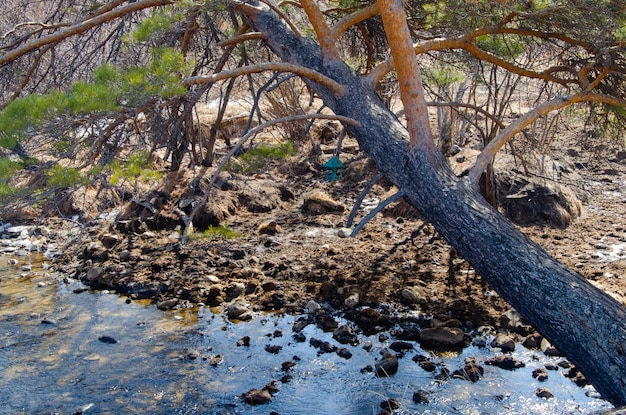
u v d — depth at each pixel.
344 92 7.48
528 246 6.03
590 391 6.17
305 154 14.01
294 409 6.04
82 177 6.60
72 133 6.96
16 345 7.32
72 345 7.32
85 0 9.76
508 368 6.64
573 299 5.59
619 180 13.02
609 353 5.31
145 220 10.65
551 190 10.70
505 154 12.03
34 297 8.64
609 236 10.02
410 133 6.70
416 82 6.49
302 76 7.83
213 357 6.98
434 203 6.46
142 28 7.34
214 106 16.39
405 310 7.81
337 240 10.01
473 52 8.27
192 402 6.18
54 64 9.35
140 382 6.55
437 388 6.30
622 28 7.50
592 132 11.23
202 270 9.07
